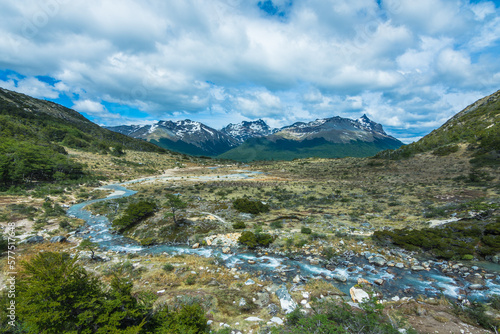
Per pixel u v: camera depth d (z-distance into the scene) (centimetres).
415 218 3353
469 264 1980
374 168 9531
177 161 15775
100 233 3300
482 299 1499
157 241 2925
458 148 8550
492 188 4647
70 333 838
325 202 4875
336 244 2581
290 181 8544
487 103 12562
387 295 1612
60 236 2891
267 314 1372
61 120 18512
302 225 3372
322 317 1124
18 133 10638
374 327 1082
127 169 10794
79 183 7212
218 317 1316
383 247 2472
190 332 986
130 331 915
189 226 3278
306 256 2380
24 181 6331
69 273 970
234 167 14475
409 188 5684
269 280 1884
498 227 2223
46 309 886
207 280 1855
